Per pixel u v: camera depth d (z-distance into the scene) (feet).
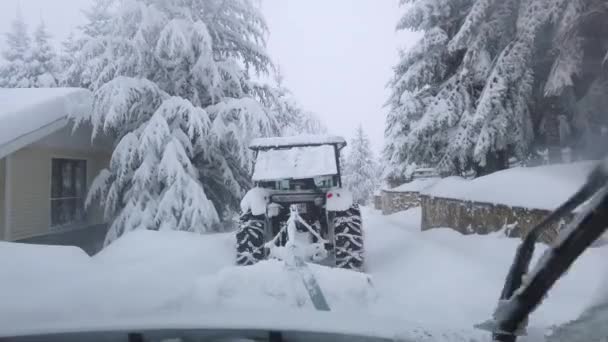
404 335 5.06
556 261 4.15
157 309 7.74
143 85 26.73
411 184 55.16
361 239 16.07
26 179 24.89
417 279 13.17
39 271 10.25
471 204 19.97
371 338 5.06
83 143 29.35
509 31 26.32
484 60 26.73
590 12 19.62
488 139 26.11
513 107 25.76
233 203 32.76
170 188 25.09
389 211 61.67
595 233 3.95
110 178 28.66
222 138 27.32
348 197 16.66
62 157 27.91
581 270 10.93
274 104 34.68
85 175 30.66
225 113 27.84
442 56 34.22
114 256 15.39
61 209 28.14
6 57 77.05
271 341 5.30
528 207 14.83
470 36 27.17
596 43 20.90
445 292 11.30
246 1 32.24
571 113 23.53
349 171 120.78
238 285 9.37
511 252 14.60
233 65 30.60
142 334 5.43
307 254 15.46
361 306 9.77
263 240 16.84
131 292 8.46
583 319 5.08
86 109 26.03
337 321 5.53
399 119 35.63
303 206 18.93
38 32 72.59
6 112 20.56
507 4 26.08
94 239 31.24
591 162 4.93
